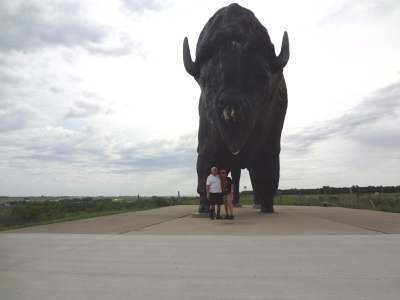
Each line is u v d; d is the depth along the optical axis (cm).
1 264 566
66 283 463
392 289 420
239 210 1862
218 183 1277
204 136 1389
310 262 553
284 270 509
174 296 410
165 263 563
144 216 1504
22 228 1052
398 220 1227
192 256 610
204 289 433
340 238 770
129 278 483
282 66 1209
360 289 421
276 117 1470
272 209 1638
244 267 530
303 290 421
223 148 1337
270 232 890
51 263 571
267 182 1579
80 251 665
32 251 668
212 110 1156
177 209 2122
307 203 3089
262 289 428
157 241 763
